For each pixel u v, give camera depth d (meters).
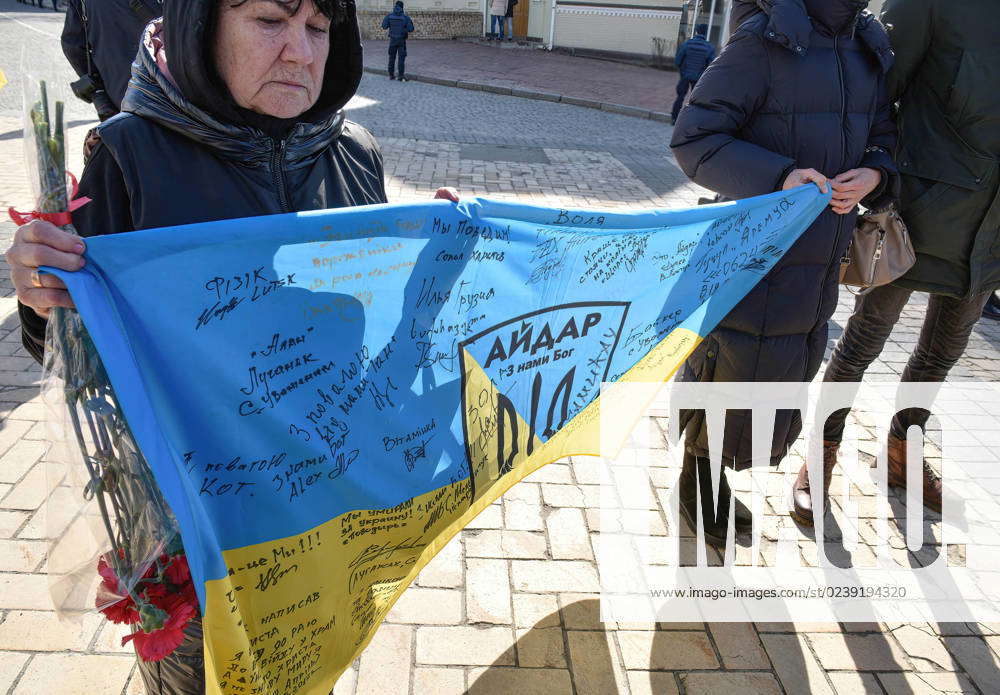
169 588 1.20
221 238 1.13
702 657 2.29
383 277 1.35
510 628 2.34
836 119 2.13
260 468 1.27
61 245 1.01
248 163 1.33
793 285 2.23
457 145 9.89
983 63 2.23
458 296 1.52
